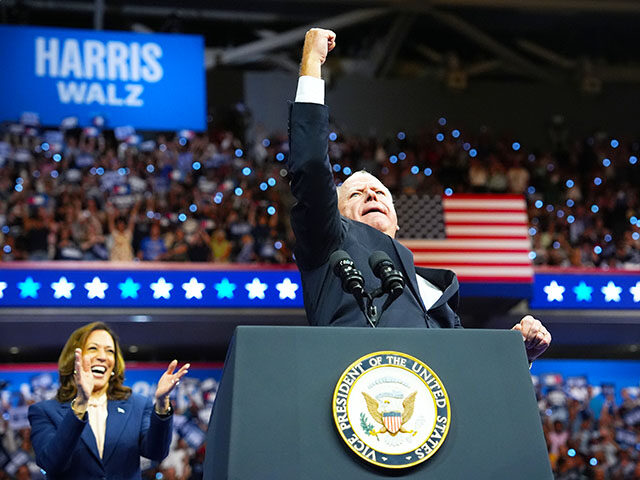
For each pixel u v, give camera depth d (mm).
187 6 18391
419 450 1730
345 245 2424
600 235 15734
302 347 1806
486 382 1836
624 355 15375
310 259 2385
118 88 14961
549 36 20375
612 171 17734
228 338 13781
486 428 1791
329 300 2346
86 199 13875
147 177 14805
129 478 3221
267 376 1769
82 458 3141
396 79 19125
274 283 13219
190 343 13875
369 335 1838
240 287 13109
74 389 3344
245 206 14539
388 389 1772
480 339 1880
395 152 17672
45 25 18125
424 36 20125
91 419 3266
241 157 16141
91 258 13125
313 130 2275
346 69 19281
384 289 2184
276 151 16656
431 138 18234
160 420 3211
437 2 18422
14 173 13984
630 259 15273
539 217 15875
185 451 12648
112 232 13414
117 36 15102
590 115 19609
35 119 14531
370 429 1734
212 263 13195
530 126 19391
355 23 18375
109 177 14180
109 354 3414
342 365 1798
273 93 18375
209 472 1890
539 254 14797
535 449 1788
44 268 12648
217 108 18047
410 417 1754
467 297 12273
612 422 14469
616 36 20297
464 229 12422
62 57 14844
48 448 2988
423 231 12320
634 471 13867
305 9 18734
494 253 12375
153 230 13562
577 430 14336
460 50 20312
